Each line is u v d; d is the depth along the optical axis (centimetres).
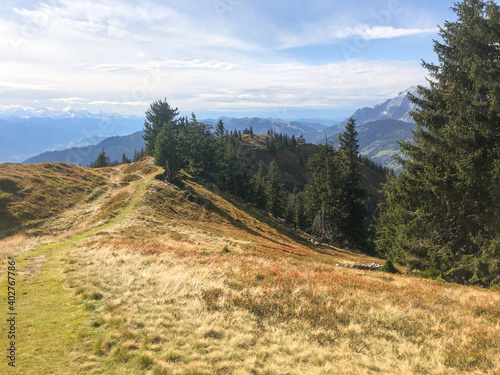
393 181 2342
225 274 1424
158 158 6769
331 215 5172
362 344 829
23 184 4991
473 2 1741
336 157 5016
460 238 1908
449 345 825
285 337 848
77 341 735
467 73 1783
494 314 1071
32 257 1712
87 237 2541
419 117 2075
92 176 7275
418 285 1530
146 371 637
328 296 1186
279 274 1470
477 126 1619
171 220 4178
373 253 5341
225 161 8569
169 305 1005
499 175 1461
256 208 8069
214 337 822
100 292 1070
